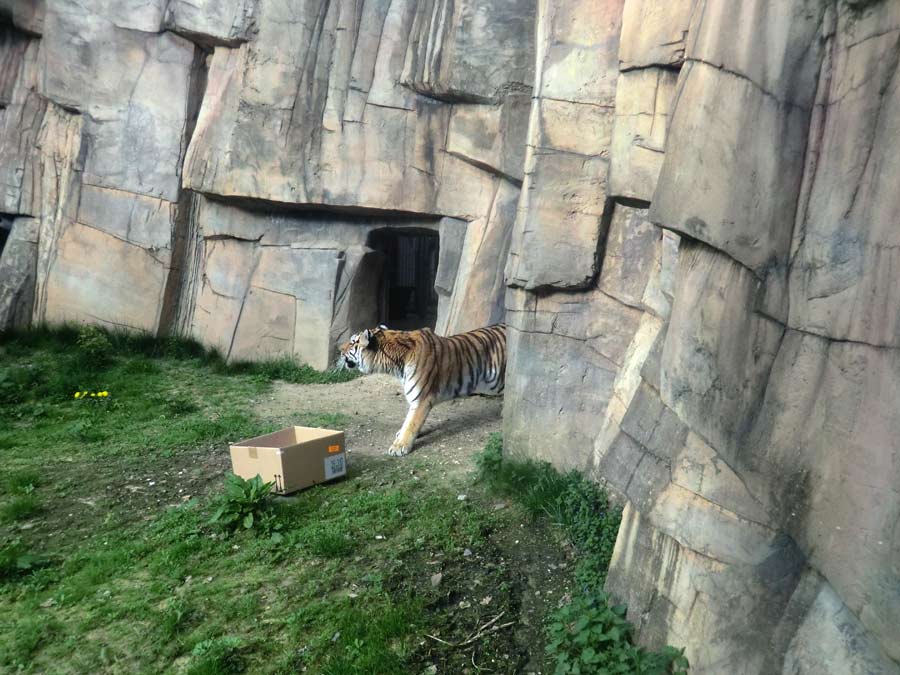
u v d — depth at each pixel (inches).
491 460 219.1
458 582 160.9
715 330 111.0
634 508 140.3
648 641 126.0
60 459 241.9
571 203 204.7
